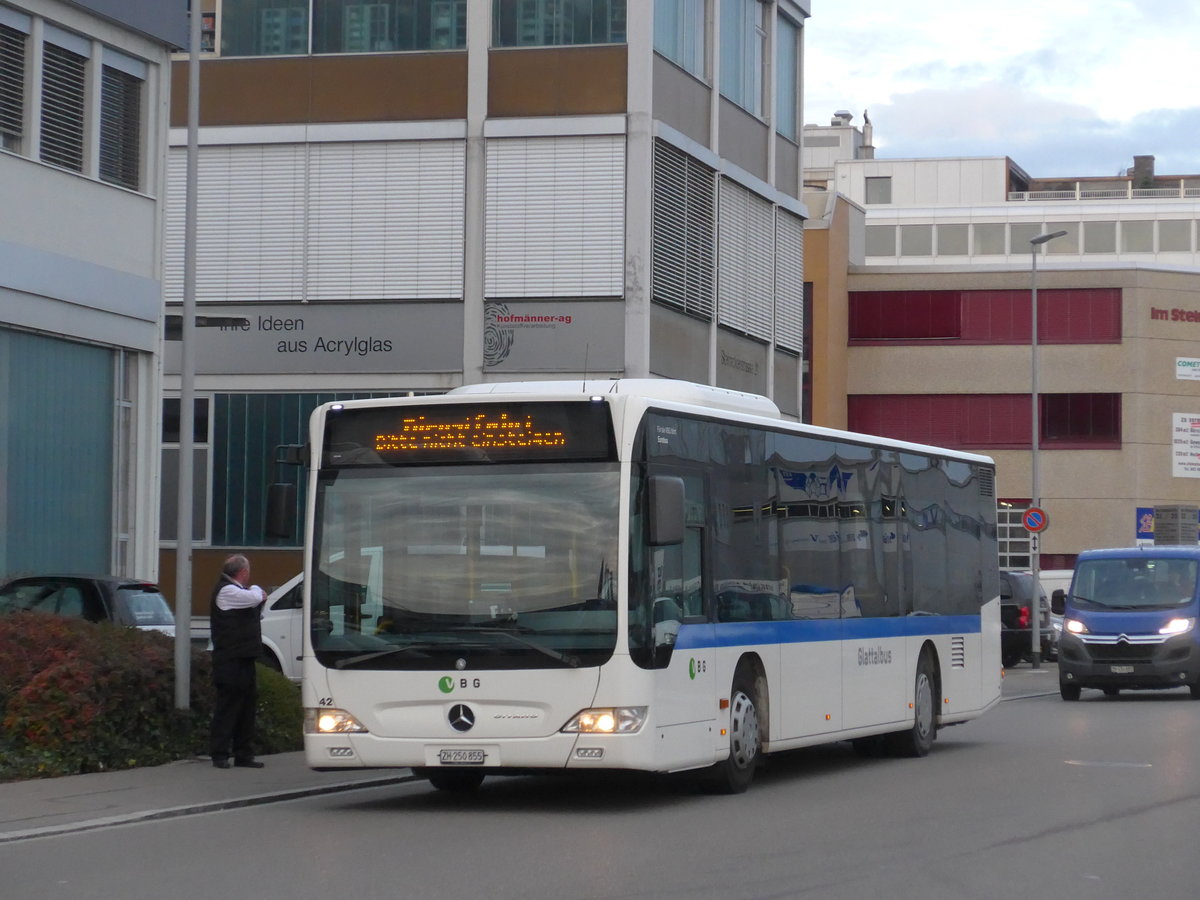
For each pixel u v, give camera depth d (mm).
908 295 63000
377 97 34219
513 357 33625
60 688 16375
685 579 14375
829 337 59500
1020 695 31469
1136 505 61969
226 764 16906
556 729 13414
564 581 13570
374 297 34062
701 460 14859
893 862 11117
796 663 16453
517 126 33625
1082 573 30906
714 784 15148
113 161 25047
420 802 14844
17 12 23031
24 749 16156
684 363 35156
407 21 34188
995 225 95750
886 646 18672
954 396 62969
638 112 33312
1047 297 62625
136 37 25234
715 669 14742
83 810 13859
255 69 34562
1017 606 41969
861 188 107938
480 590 13703
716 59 36438
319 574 14094
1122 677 29422
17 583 21047
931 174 107375
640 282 33250
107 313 24688
